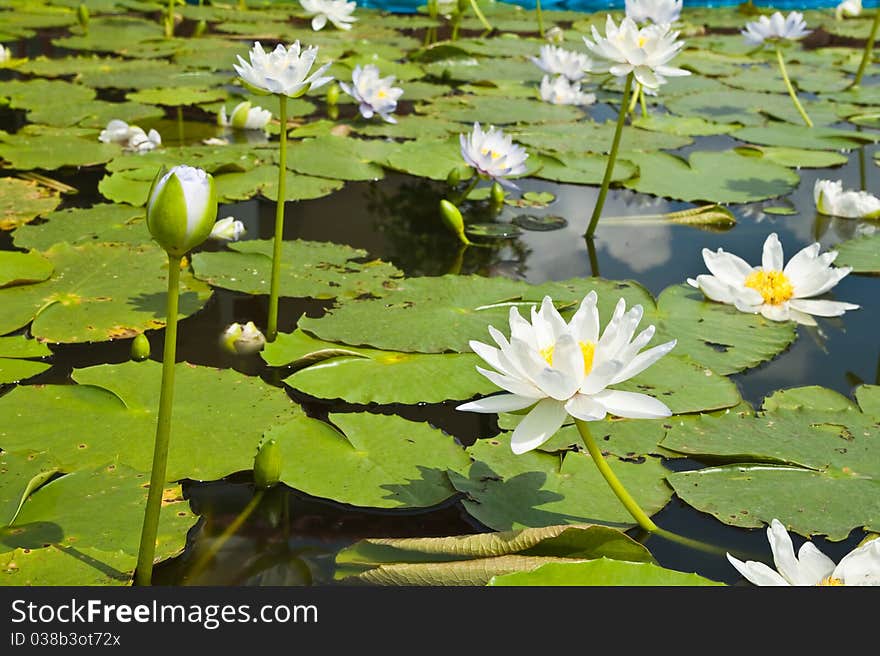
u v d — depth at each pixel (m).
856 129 4.19
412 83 4.79
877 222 3.03
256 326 2.12
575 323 1.38
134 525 1.38
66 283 2.25
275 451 1.50
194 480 1.55
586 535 1.29
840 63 5.79
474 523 1.46
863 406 1.80
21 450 1.54
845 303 2.31
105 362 1.93
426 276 2.45
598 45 2.60
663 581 1.20
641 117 4.27
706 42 6.38
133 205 2.83
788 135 4.04
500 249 2.70
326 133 3.76
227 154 3.32
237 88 4.48
